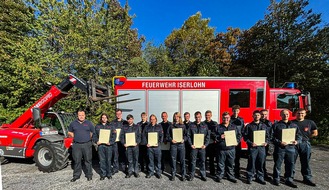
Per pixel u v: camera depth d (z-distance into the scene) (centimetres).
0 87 1046
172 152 484
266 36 1362
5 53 1069
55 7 1027
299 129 457
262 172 462
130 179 488
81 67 1014
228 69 1781
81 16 1058
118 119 526
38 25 1006
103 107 1030
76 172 475
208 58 1789
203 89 641
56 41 1038
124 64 1248
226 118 471
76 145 471
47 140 537
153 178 495
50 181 474
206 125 488
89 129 481
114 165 521
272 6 1368
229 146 462
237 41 1873
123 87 662
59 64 970
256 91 632
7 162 622
